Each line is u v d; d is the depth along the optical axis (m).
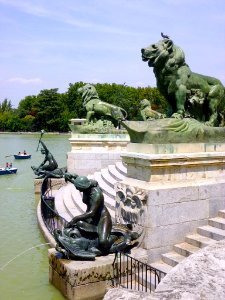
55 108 102.00
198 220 9.07
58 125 104.75
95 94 21.55
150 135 8.76
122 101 84.88
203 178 9.34
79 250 7.94
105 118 21.14
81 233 8.25
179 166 8.86
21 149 56.38
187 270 2.62
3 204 17.95
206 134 9.48
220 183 9.44
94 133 20.30
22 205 17.73
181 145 8.94
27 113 124.81
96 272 7.54
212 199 9.31
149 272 8.03
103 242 7.95
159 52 9.42
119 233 8.30
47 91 102.75
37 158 43.53
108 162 19.83
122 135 20.22
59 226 11.62
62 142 71.94
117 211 9.37
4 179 26.47
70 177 8.38
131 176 9.29
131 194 8.73
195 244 8.53
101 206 8.32
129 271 7.93
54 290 8.19
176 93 9.69
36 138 86.12
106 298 2.43
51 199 14.61
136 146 9.08
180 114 9.55
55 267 8.18
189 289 2.38
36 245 11.66
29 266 9.89
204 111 10.42
